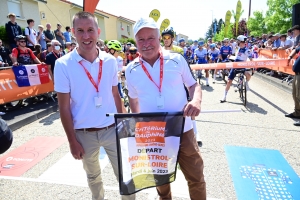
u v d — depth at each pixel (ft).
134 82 6.21
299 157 10.65
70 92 6.37
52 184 9.16
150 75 5.98
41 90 21.22
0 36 33.32
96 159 7.04
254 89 26.30
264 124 15.02
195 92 6.14
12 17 27.14
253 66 19.54
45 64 21.42
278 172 9.47
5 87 17.85
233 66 20.20
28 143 13.34
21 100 20.20
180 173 9.58
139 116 5.65
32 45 27.86
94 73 6.42
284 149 11.47
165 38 13.30
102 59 6.59
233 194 8.20
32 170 10.32
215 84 31.45
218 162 10.41
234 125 15.03
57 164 10.78
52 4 75.56
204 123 15.62
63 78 6.11
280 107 18.72
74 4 76.59
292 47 25.82
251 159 10.59
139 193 8.38
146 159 5.90
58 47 21.18
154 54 5.85
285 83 26.50
